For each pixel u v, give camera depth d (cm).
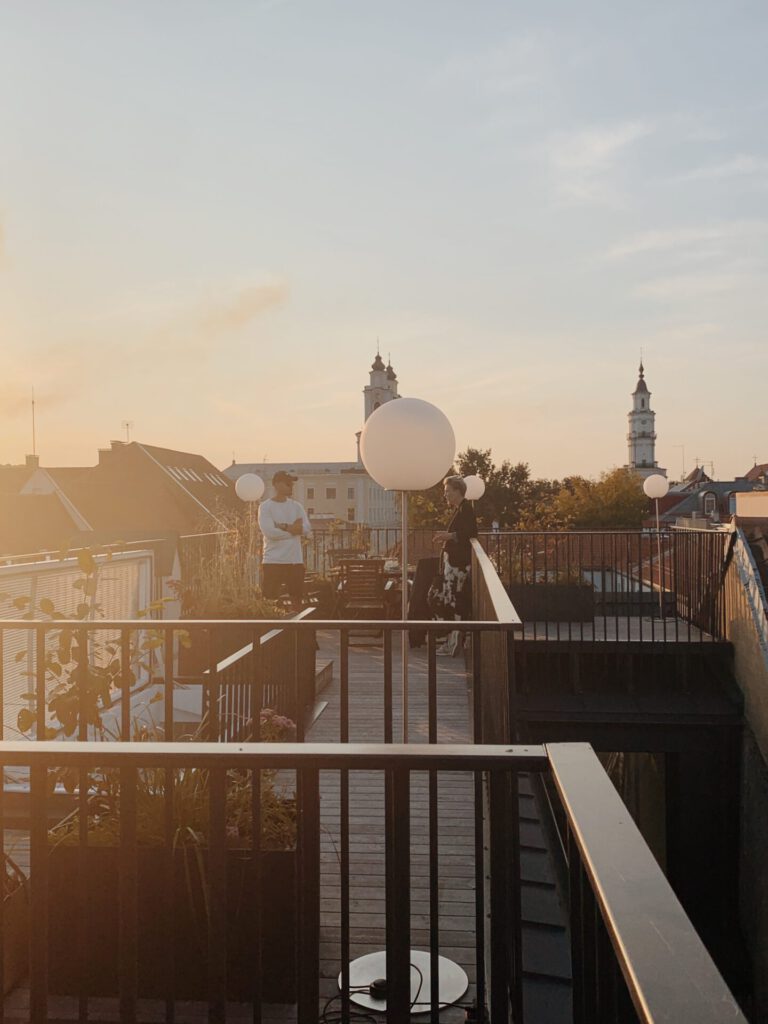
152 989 305
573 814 134
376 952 349
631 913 103
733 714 1160
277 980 306
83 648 395
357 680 894
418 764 171
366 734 685
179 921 306
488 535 1409
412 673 932
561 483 6462
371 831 472
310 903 218
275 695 600
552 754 163
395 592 1187
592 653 1197
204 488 6347
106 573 787
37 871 188
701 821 1180
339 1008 311
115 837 313
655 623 1410
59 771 348
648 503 6438
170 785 204
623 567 1633
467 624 387
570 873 167
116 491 5766
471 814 494
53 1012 299
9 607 629
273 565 975
